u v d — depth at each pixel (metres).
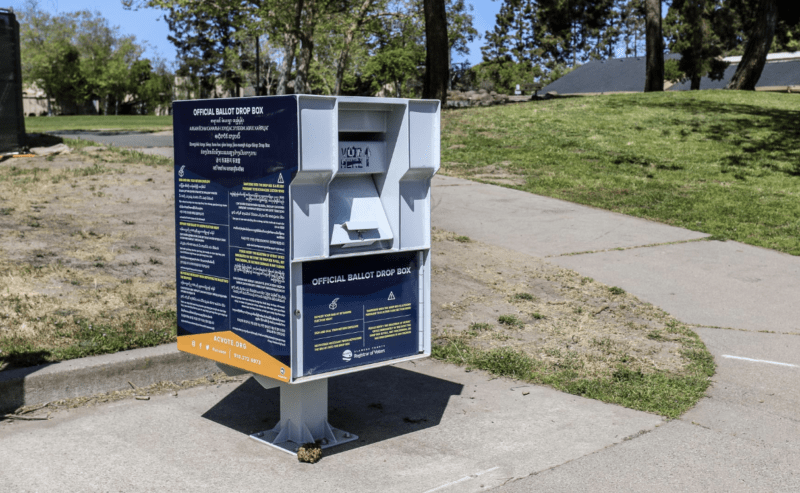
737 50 75.44
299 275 4.04
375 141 4.38
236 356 4.34
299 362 4.10
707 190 14.41
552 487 3.90
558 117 22.31
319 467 4.10
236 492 3.75
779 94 27.81
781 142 18.95
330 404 5.18
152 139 19.59
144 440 4.36
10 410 4.64
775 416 5.07
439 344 6.46
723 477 4.07
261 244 4.09
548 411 5.07
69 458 4.05
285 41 30.05
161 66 86.69
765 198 13.79
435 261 8.90
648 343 6.69
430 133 4.42
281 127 3.89
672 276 8.97
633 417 4.99
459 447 4.44
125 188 11.00
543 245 10.15
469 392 5.46
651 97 26.34
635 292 8.30
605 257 9.69
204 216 4.39
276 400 5.14
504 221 11.45
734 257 9.95
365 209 4.36
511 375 5.82
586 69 79.69
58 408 4.74
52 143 15.34
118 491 3.70
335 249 4.19
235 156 4.16
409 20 33.97
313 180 4.01
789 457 4.37
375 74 67.69
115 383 5.07
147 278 7.05
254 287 4.17
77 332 5.53
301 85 27.61
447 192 13.58
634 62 75.38
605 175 15.55
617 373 5.82
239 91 81.44
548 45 97.31
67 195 10.27
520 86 65.12
